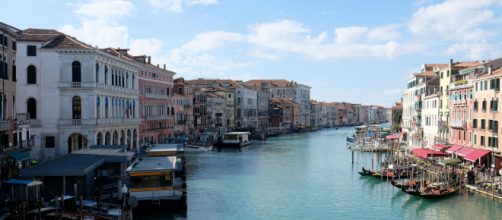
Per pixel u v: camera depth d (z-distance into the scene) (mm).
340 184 40312
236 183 40781
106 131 45344
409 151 59219
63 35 44188
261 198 34375
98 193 26828
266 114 139875
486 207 29766
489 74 39906
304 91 170250
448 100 51594
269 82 166750
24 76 42250
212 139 82562
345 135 125938
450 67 51375
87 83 42375
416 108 65625
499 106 37969
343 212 30281
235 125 113438
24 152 34438
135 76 55500
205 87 109562
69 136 43094
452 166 39750
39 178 27078
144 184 28047
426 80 65250
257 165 53906
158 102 69062
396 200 33250
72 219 22406
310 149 77375
